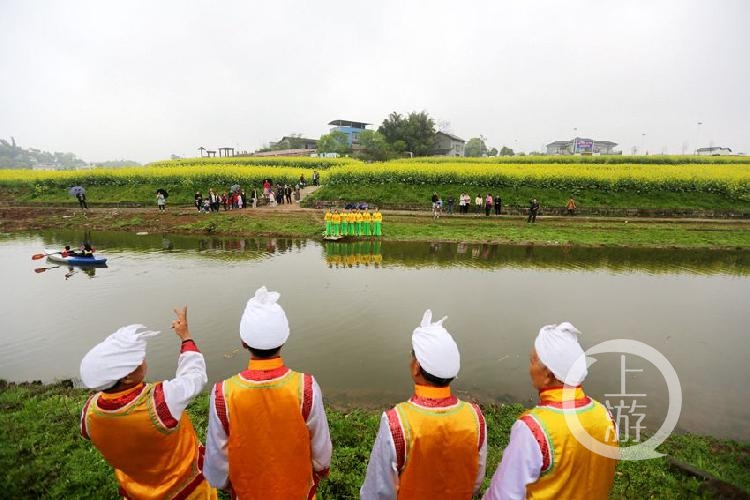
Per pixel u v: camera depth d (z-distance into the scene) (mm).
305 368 6477
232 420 2074
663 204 25188
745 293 10773
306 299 9836
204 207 23703
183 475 2359
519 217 23641
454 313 9023
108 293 10281
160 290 10523
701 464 4156
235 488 2209
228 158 53250
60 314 8867
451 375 1935
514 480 1827
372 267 13164
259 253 15219
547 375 1954
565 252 15703
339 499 3559
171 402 2186
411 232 18859
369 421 4844
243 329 2121
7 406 5105
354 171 27797
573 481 1811
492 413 5195
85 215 23344
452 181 27375
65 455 4012
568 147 92375
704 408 5531
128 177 29688
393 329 8039
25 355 7039
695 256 15211
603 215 24312
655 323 8625
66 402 5148
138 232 19516
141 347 2158
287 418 2105
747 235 18531
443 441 1908
